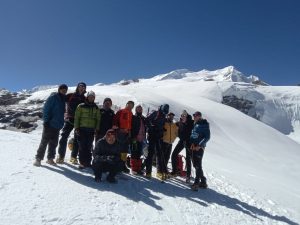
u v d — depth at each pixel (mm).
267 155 47000
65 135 11078
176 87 130875
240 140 52000
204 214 9156
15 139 16344
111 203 8344
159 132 11562
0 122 32094
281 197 14180
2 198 7500
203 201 10320
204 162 20000
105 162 9805
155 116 11625
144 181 11008
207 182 13414
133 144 11758
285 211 11664
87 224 6988
